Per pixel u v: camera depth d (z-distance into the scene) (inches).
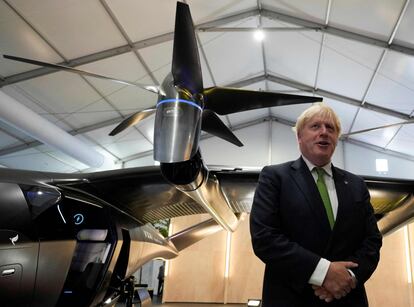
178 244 329.7
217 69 473.1
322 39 382.3
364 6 312.7
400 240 488.4
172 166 137.5
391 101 438.0
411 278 470.3
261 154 634.8
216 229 329.1
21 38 322.3
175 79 130.5
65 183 170.1
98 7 310.0
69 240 159.0
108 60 376.5
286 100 151.8
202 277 503.5
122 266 228.5
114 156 612.4
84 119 477.1
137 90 434.9
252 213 78.0
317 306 68.1
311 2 338.3
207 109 154.0
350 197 77.2
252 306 300.7
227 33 405.1
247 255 512.7
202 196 159.2
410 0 281.0
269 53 462.3
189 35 132.9
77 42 342.3
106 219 203.0
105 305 217.3
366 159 589.3
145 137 560.4
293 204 74.9
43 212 144.6
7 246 122.5
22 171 154.6
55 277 148.5
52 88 398.0
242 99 151.9
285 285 70.6
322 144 81.6
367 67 393.4
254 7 378.9
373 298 473.1
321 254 71.1
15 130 439.2
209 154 641.0
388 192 185.5
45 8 296.2
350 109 502.0
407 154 568.1
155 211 236.5
